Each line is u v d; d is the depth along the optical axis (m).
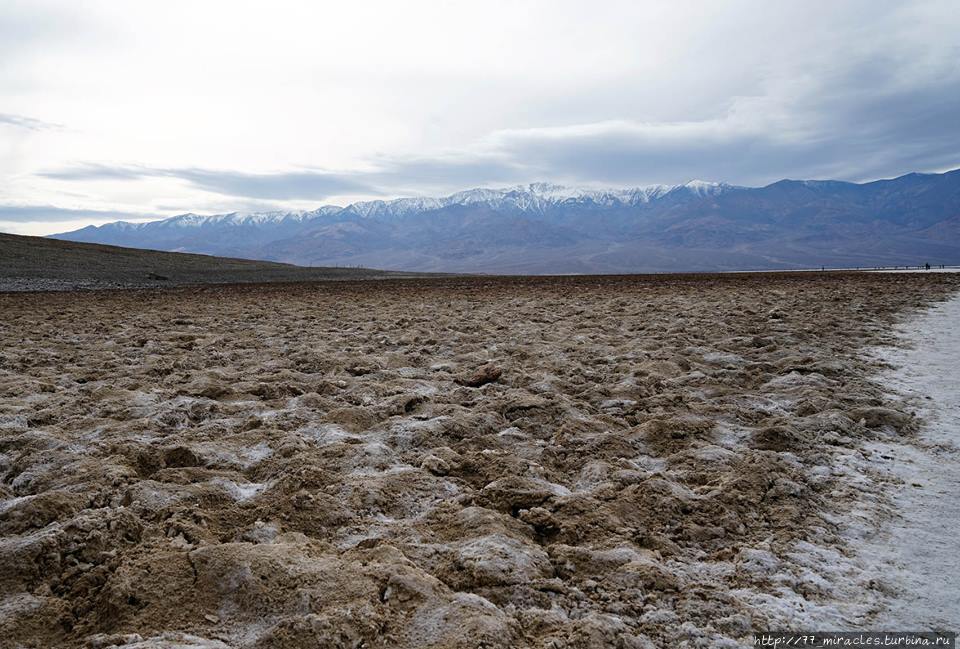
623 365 11.70
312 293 40.12
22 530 4.91
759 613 4.07
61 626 3.86
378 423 8.01
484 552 4.58
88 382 10.91
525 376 10.45
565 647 3.58
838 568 4.68
